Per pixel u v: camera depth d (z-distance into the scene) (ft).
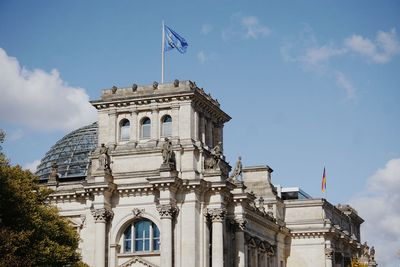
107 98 418.10
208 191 405.18
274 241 529.86
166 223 387.96
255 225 484.74
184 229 393.70
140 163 407.44
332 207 594.65
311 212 561.02
